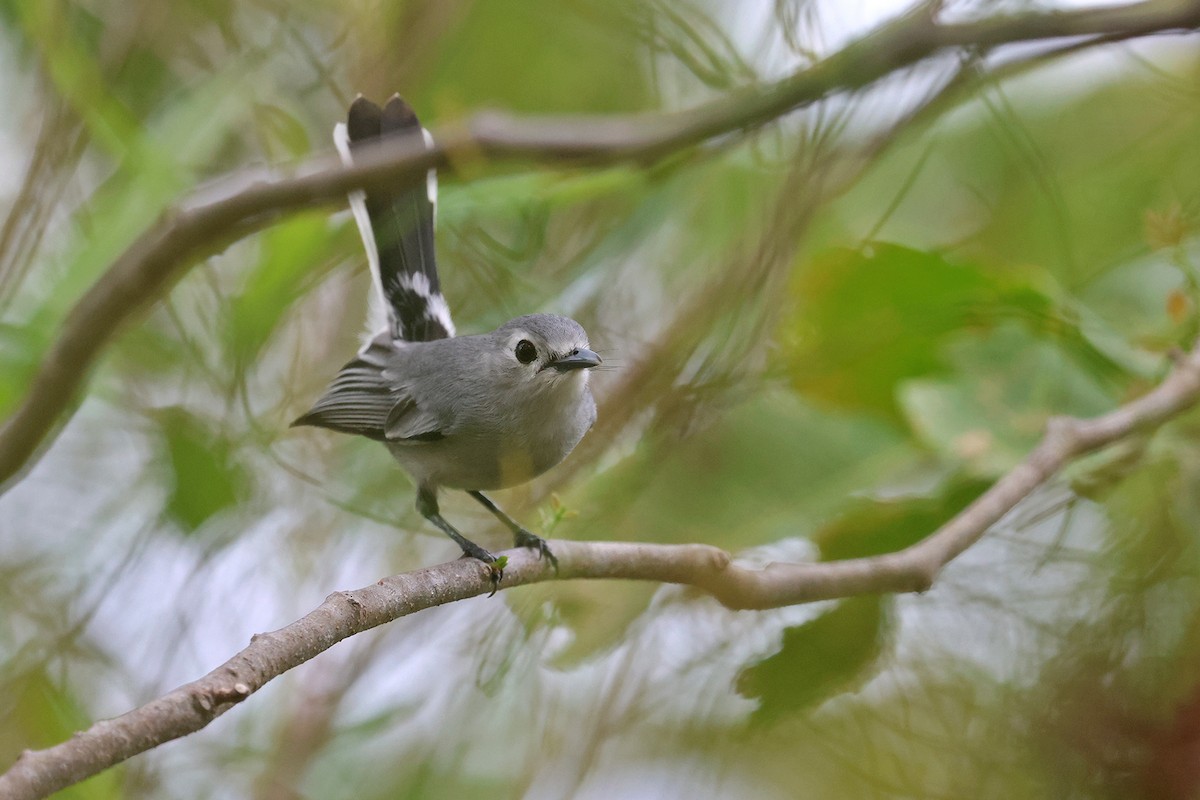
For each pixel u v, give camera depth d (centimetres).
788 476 955
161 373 1130
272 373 1177
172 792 1051
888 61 671
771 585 742
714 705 961
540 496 1117
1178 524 846
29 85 1086
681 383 971
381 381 1099
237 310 947
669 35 1019
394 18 1120
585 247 1105
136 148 916
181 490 1060
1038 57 835
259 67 1075
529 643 877
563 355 1023
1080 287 1032
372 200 1070
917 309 969
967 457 878
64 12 958
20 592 1150
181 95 1097
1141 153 1103
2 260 970
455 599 748
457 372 1053
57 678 1089
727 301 983
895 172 1233
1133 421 812
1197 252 1001
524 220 985
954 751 859
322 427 1098
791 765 937
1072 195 1120
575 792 972
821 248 1052
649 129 744
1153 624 816
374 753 1055
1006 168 1162
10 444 812
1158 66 1082
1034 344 932
